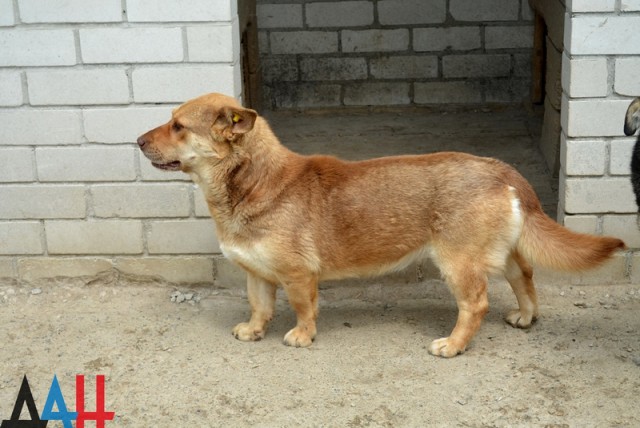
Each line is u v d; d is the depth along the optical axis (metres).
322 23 4.91
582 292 3.45
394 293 3.49
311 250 3.12
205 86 3.37
